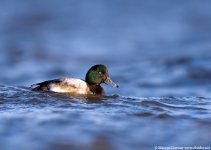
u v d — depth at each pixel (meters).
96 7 60.44
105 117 11.77
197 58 31.52
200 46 40.44
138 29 50.97
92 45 42.75
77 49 40.88
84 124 11.15
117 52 39.91
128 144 10.13
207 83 24.64
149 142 10.27
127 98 14.49
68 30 49.53
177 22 54.66
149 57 36.53
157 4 63.06
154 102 13.72
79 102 13.48
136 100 14.02
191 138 10.62
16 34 47.19
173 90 23.03
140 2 63.81
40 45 42.19
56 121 11.30
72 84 14.87
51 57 37.56
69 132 10.57
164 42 44.34
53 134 10.45
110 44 43.56
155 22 54.62
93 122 11.33
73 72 31.25
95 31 49.34
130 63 33.41
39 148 9.69
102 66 15.47
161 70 28.39
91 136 10.41
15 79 28.39
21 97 13.73
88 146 9.90
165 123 11.59
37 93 14.31
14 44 42.66
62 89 14.73
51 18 54.03
